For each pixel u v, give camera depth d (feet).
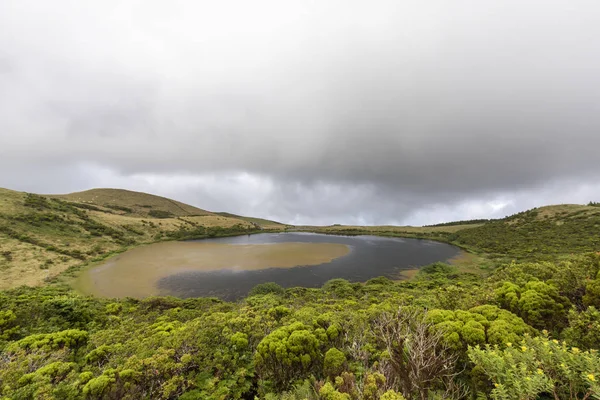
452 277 149.59
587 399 11.76
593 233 234.17
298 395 21.47
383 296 88.99
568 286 32.27
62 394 22.84
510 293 31.58
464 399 16.53
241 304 87.92
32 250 179.73
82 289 137.18
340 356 25.35
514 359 13.48
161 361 26.45
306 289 131.34
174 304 97.76
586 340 19.13
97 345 40.29
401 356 14.87
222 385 26.17
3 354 34.22
